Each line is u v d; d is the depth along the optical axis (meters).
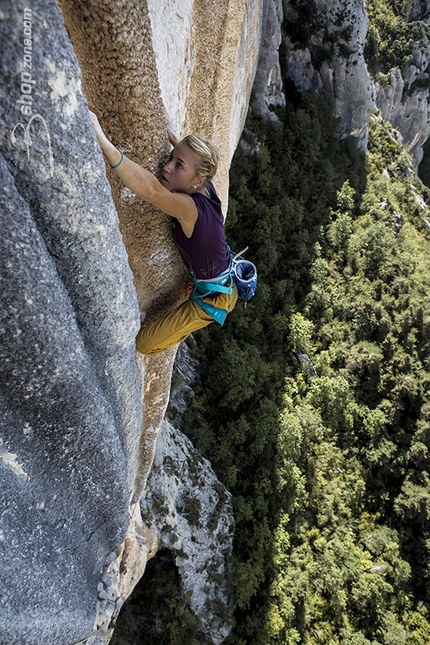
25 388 2.41
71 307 2.40
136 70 2.45
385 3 43.88
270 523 19.53
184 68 3.53
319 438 22.33
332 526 20.91
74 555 3.61
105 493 3.61
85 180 2.15
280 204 25.19
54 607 3.31
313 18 27.27
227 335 21.12
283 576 18.94
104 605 7.26
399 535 22.55
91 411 2.86
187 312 3.55
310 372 23.20
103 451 3.22
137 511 11.33
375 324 25.39
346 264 27.38
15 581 2.77
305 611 18.77
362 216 30.23
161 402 5.88
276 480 19.70
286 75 28.72
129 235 3.19
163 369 5.38
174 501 16.20
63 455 2.95
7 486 2.62
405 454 23.48
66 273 2.38
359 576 20.09
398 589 20.83
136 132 2.71
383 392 24.66
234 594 17.72
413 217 35.41
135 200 3.00
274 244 23.95
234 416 20.20
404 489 22.75
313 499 20.94
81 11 2.14
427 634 20.66
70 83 1.87
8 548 2.70
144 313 4.03
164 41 2.96
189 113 4.14
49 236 2.19
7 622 2.71
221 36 4.07
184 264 3.62
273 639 17.83
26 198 1.99
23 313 2.13
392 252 27.98
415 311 25.97
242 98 11.27
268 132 26.12
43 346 2.30
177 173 2.86
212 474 18.17
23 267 2.03
